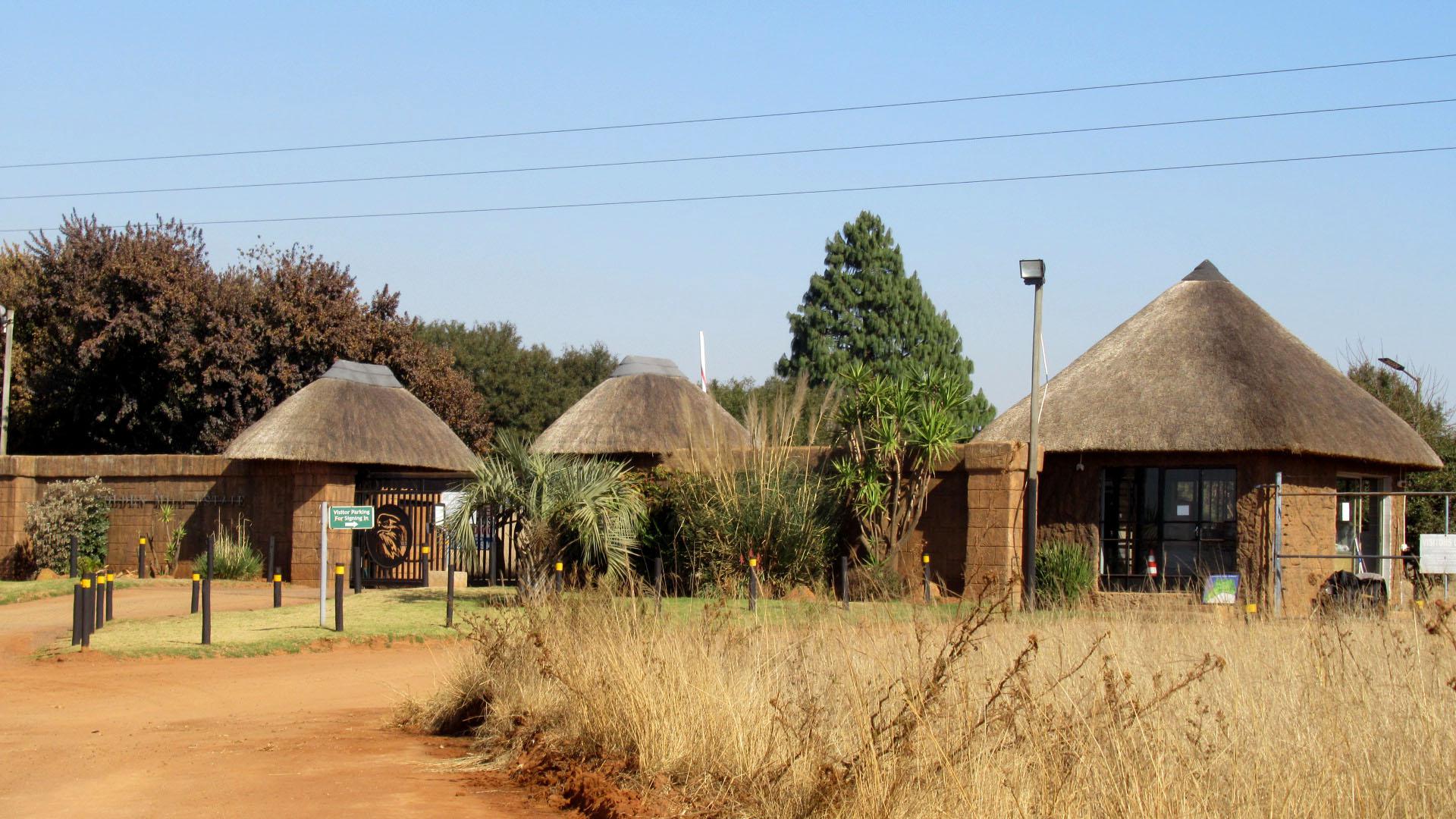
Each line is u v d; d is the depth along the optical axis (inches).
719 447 789.9
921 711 254.1
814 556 750.5
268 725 413.4
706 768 291.9
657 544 787.4
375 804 291.1
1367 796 228.1
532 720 358.9
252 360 1412.4
